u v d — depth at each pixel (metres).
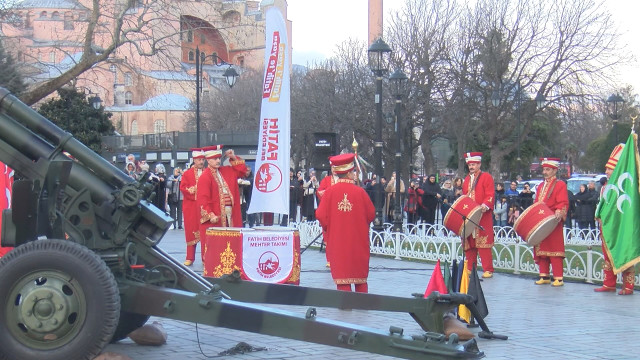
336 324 5.97
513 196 24.66
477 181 14.26
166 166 46.09
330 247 10.65
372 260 17.41
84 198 6.48
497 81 45.53
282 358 7.32
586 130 50.50
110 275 5.92
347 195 10.53
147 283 6.52
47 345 5.85
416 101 45.09
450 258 16.53
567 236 22.06
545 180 13.98
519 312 10.55
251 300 7.48
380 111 19.61
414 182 24.98
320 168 31.03
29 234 6.21
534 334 8.88
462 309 9.02
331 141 31.03
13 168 6.66
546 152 57.38
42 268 5.86
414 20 46.53
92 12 17.45
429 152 48.69
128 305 6.26
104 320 5.83
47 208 6.23
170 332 8.62
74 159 6.86
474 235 13.87
